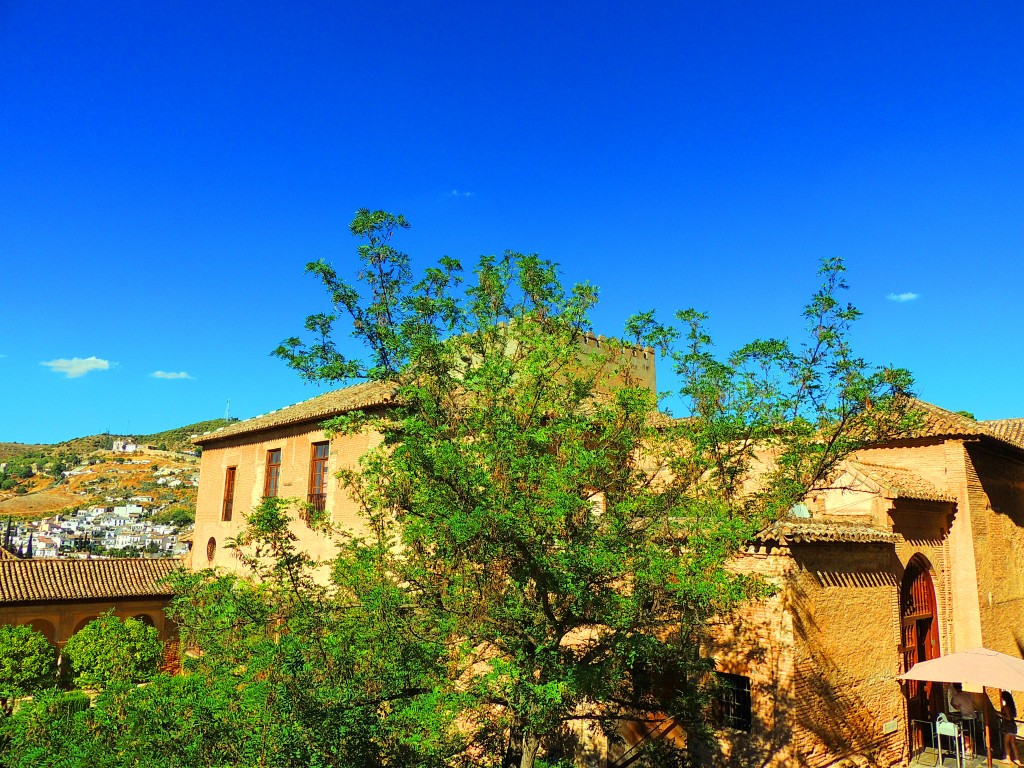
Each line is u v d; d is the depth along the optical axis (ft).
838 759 40.65
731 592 27.55
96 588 90.99
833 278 30.76
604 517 28.22
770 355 31.63
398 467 28.96
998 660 44.29
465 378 29.66
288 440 72.28
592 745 45.57
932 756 48.65
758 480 41.65
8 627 76.28
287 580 30.22
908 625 52.47
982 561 57.47
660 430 32.48
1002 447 61.00
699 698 33.22
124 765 22.90
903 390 30.42
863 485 51.34
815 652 40.52
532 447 28.45
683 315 32.99
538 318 32.53
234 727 23.67
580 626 31.30
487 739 30.96
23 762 23.82
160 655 73.15
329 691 24.81
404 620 28.14
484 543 26.16
